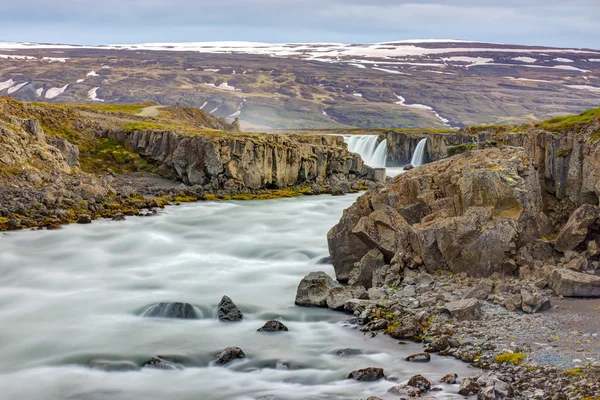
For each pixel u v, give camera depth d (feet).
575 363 100.12
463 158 165.99
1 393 98.78
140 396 97.76
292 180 354.74
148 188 316.40
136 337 121.60
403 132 506.89
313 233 224.33
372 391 97.50
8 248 196.75
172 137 352.28
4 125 284.82
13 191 251.39
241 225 240.12
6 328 127.13
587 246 148.77
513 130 208.85
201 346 116.88
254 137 346.13
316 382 101.76
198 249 201.57
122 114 444.96
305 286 140.77
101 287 157.79
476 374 100.53
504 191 146.72
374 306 131.23
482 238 142.20
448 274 144.97
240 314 131.85
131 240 210.79
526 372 98.68
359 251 158.20
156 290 154.40
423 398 91.56
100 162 352.49
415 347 113.91
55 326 128.26
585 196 161.48
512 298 126.21
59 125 373.81
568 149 168.86
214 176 327.26
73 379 104.06
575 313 121.90
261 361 109.81
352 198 318.86
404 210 158.61
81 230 222.69
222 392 98.99
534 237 152.25
